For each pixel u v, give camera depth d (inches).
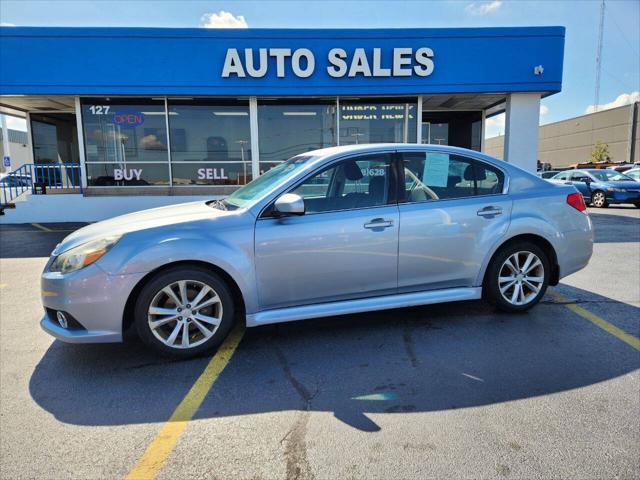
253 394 119.4
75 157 657.0
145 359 141.3
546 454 92.7
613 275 238.7
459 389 119.7
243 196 160.6
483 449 94.6
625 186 636.7
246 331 163.5
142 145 494.6
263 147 499.2
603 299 195.5
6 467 91.0
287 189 146.6
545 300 194.1
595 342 149.1
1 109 581.3
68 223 482.9
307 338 156.1
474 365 133.6
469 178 165.8
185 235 135.0
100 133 490.0
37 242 368.8
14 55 446.9
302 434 101.2
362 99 493.7
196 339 141.3
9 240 379.6
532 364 133.7
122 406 114.2
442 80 462.3
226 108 495.8
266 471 89.2
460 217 159.5
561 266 174.2
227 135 499.5
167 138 494.9
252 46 453.4
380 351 144.5
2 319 180.4
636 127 1657.2
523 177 172.6
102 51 450.3
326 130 500.7
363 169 154.6
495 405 111.6
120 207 491.8
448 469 88.7
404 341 152.0
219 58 454.9
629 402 112.1
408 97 494.3
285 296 145.2
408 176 157.9
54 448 97.2
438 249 157.4
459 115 652.7
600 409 109.1
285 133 499.2
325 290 148.6
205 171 502.3
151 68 454.3
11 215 486.9
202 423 106.3
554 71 461.7
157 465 91.4
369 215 150.0
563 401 113.0
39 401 116.9
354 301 152.3
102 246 131.6
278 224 142.4
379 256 151.0
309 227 144.0
